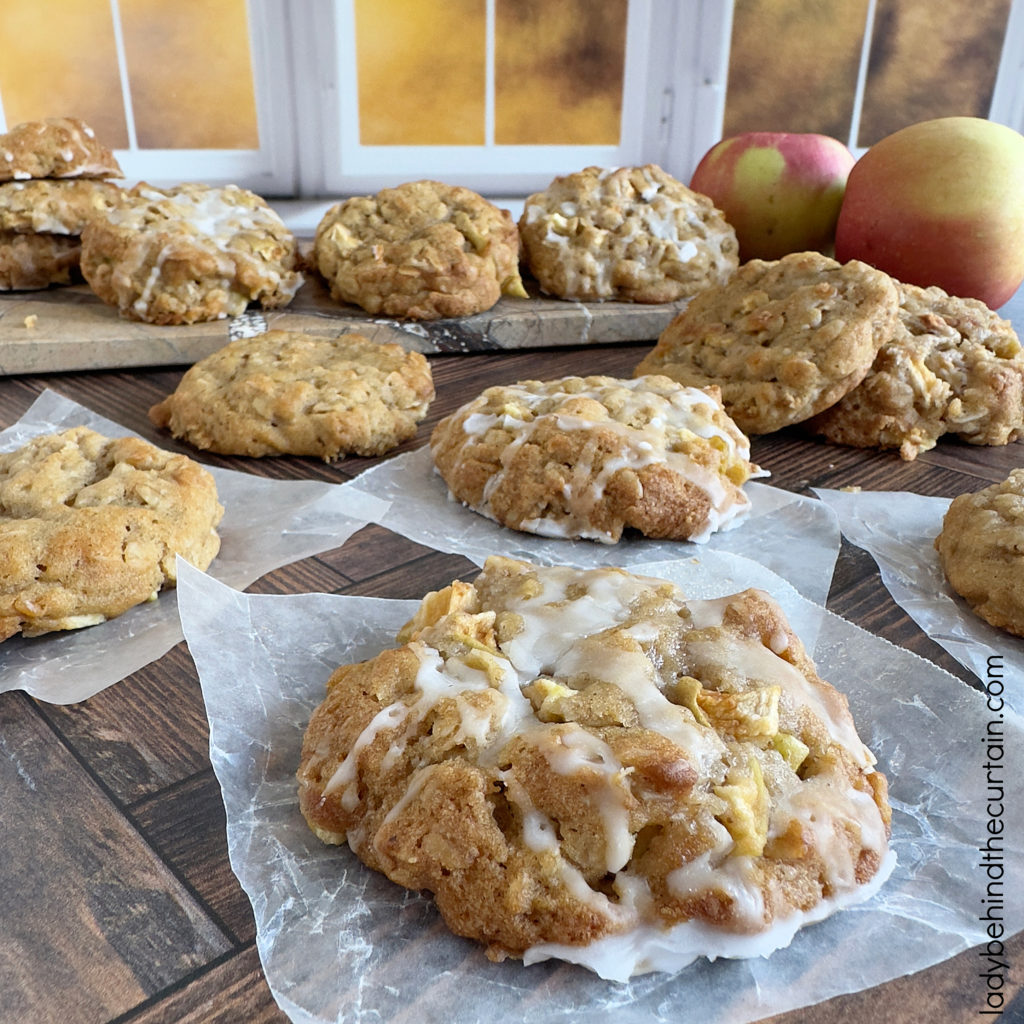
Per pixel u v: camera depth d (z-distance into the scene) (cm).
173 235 35
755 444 30
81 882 16
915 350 30
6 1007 13
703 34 49
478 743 16
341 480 28
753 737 17
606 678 17
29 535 22
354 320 36
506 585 21
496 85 48
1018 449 30
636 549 25
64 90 44
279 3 44
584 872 15
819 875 15
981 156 35
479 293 36
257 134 47
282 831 16
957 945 15
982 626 22
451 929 15
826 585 24
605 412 27
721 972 14
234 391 29
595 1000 14
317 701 19
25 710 19
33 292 38
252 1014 13
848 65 52
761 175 41
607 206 39
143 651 21
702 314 32
